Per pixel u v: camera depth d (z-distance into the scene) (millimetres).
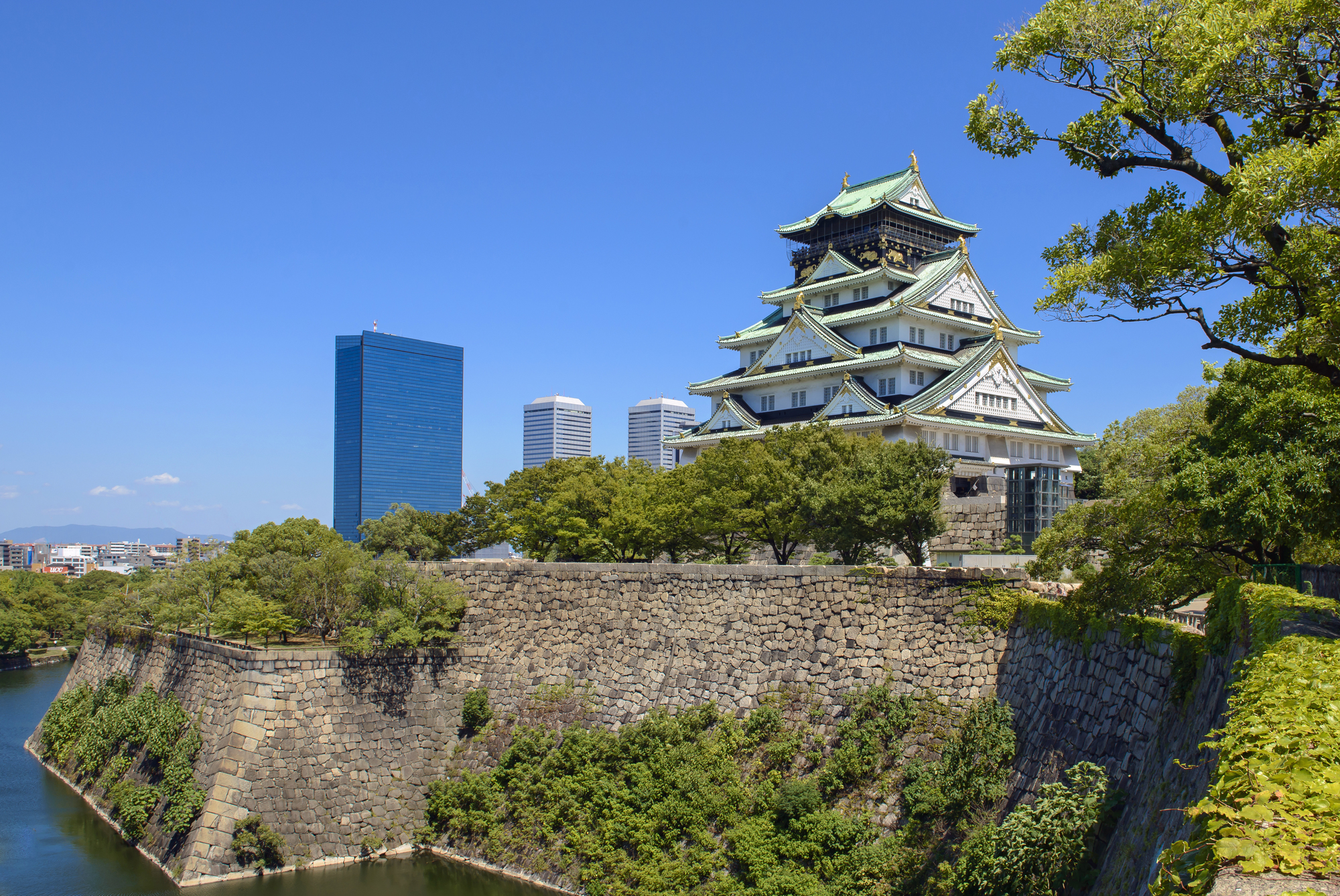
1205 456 24719
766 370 82875
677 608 45625
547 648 50594
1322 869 8773
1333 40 21438
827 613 39938
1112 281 23438
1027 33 24438
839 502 42969
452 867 44500
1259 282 23391
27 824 52000
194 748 48719
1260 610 17453
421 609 52500
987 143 26578
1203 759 16750
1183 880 9977
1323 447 23234
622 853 39250
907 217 85812
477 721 50625
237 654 49562
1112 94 24719
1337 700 11961
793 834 34688
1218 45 21469
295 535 74812
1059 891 23172
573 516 60875
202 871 43656
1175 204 24562
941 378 75188
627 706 45500
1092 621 28656
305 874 44219
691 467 58500
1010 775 30469
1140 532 27359
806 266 92125
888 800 33781
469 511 77750
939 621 36531
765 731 39188
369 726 49531
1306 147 20594
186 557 76750
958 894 27953
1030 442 77375
